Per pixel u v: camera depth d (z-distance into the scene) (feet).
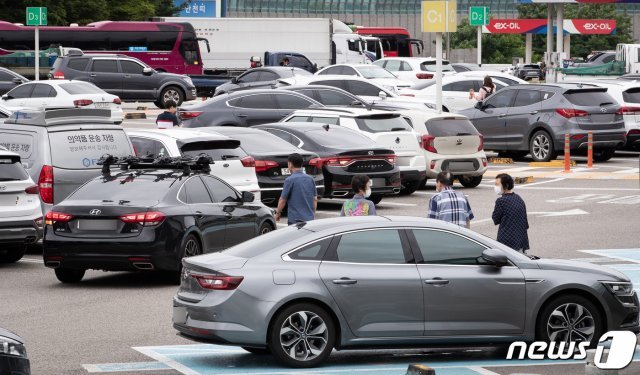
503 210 129.49
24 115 179.01
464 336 98.99
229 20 537.65
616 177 254.88
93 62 402.72
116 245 133.90
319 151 201.16
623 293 102.32
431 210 128.06
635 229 188.96
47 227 136.67
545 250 169.07
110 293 134.51
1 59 469.57
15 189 150.92
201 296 96.63
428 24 271.69
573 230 188.24
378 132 218.38
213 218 141.08
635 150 315.99
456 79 343.87
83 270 141.69
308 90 276.62
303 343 96.94
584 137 269.64
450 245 100.17
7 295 132.98
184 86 408.67
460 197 127.75
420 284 98.07
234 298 95.20
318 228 99.60
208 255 100.68
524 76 563.48
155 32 486.38
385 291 97.45
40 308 124.88
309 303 96.58
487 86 325.21
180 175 140.67
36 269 152.97
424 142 226.79
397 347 98.32
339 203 220.02
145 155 172.55
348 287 96.89
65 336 110.42
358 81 319.88
